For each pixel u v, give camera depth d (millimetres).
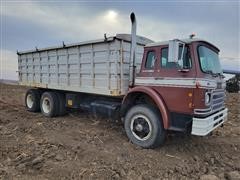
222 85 6004
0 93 16781
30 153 5031
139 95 5957
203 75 4965
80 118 8422
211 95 5078
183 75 5031
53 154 4980
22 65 10016
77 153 5047
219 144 6129
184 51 5078
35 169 4391
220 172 4586
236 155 5504
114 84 6098
